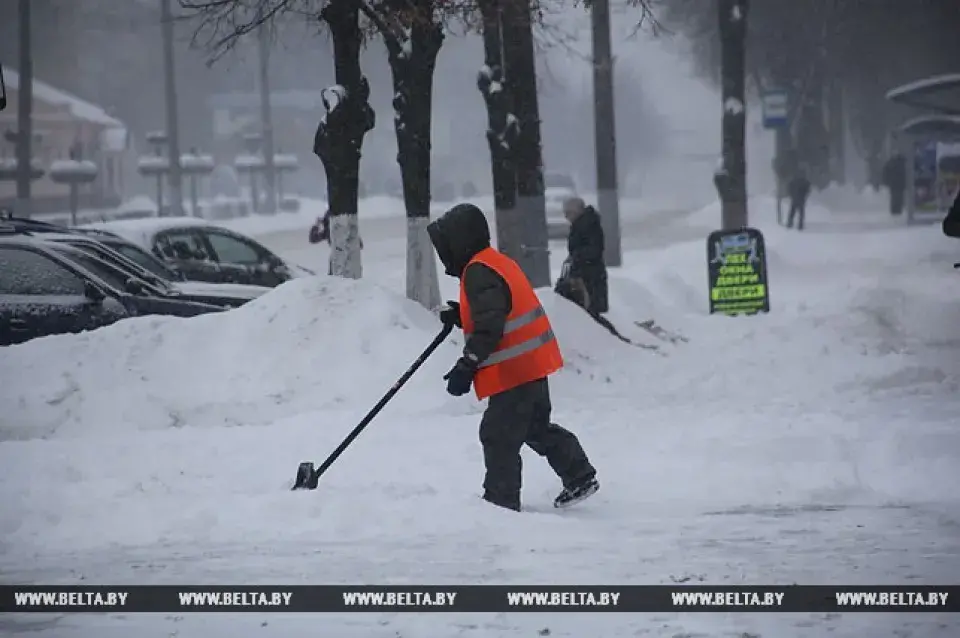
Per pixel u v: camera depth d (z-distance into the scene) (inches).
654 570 832.3
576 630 693.3
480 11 2384.4
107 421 1616.6
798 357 2146.9
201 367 1733.5
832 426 1491.1
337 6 2033.7
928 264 3873.0
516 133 2630.4
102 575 837.8
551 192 6304.1
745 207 3740.2
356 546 919.7
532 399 1071.6
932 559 865.5
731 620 710.5
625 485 1201.4
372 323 1801.2
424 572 829.8
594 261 2397.9
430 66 2153.1
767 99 4653.1
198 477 1254.9
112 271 2086.6
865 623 700.7
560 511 1087.0
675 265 3720.5
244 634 697.6
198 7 2379.4
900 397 1758.1
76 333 1940.2
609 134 3816.4
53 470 1279.5
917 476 1216.8
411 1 2100.1
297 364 1744.6
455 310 1116.5
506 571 832.3
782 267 3809.1
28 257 2007.9
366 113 2058.3
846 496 1145.4
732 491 1170.0
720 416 1594.5
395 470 1269.7
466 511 1017.5
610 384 1895.9
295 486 1132.5
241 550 911.0
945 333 2474.2
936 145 5447.8
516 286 1064.8
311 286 1850.4
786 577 810.8
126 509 1053.2
